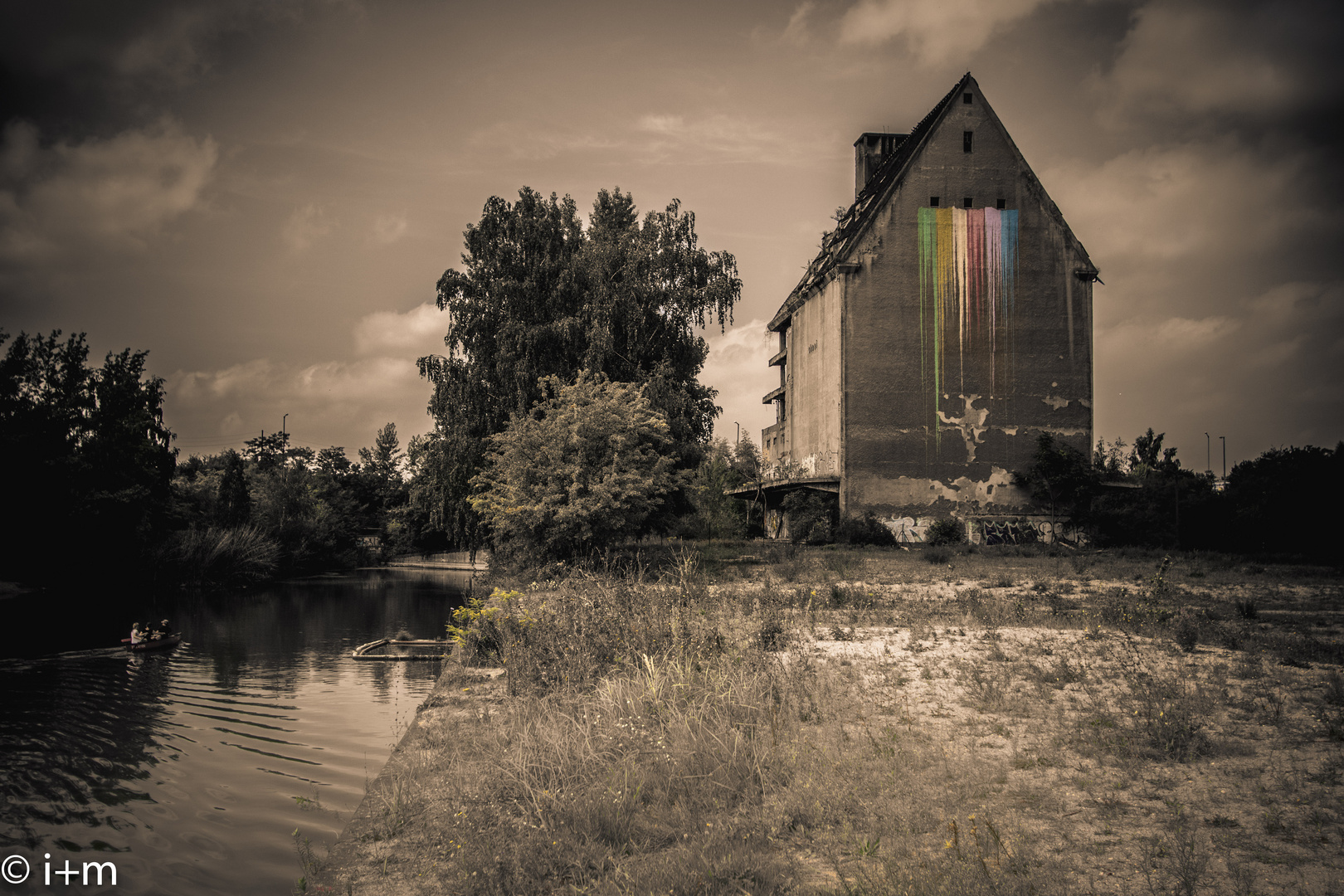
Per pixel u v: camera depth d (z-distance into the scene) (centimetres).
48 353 4803
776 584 2445
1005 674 1055
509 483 2816
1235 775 647
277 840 822
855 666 1119
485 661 1447
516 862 534
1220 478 6469
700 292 3778
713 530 5572
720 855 522
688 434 3525
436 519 3822
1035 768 677
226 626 2928
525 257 3697
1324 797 586
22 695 1630
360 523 9419
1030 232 4922
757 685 884
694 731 744
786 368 6378
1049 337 4891
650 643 1059
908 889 453
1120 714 838
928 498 4756
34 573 4388
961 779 642
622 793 626
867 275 4844
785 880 485
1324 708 851
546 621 1175
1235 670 1060
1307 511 4012
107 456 4744
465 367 3666
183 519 5375
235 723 1363
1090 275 4919
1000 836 528
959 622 1602
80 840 826
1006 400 4838
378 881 578
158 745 1223
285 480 7419
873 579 2628
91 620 3158
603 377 3159
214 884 713
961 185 4916
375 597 4306
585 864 539
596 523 2689
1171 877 465
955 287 4869
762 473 6719
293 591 4866
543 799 636
